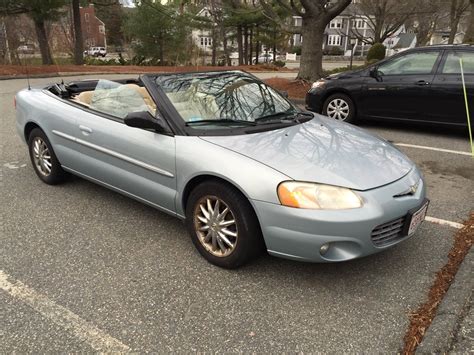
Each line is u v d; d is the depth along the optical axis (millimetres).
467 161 5652
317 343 2357
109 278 2951
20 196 4379
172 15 31453
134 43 33188
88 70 20266
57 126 4211
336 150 3074
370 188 2734
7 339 2369
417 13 31141
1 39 20469
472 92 6391
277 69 29812
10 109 9344
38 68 18625
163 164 3242
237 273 3010
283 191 2656
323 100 7961
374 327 2479
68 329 2449
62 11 22516
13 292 2783
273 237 2729
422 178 3215
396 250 3322
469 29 14672
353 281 2926
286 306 2664
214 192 2939
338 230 2592
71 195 4406
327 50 60031
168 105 3381
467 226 3707
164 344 2344
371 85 7293
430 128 7570
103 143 3721
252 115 3537
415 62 6969
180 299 2727
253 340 2377
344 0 10938
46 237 3525
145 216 3926
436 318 2465
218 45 41500
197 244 3191
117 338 2385
